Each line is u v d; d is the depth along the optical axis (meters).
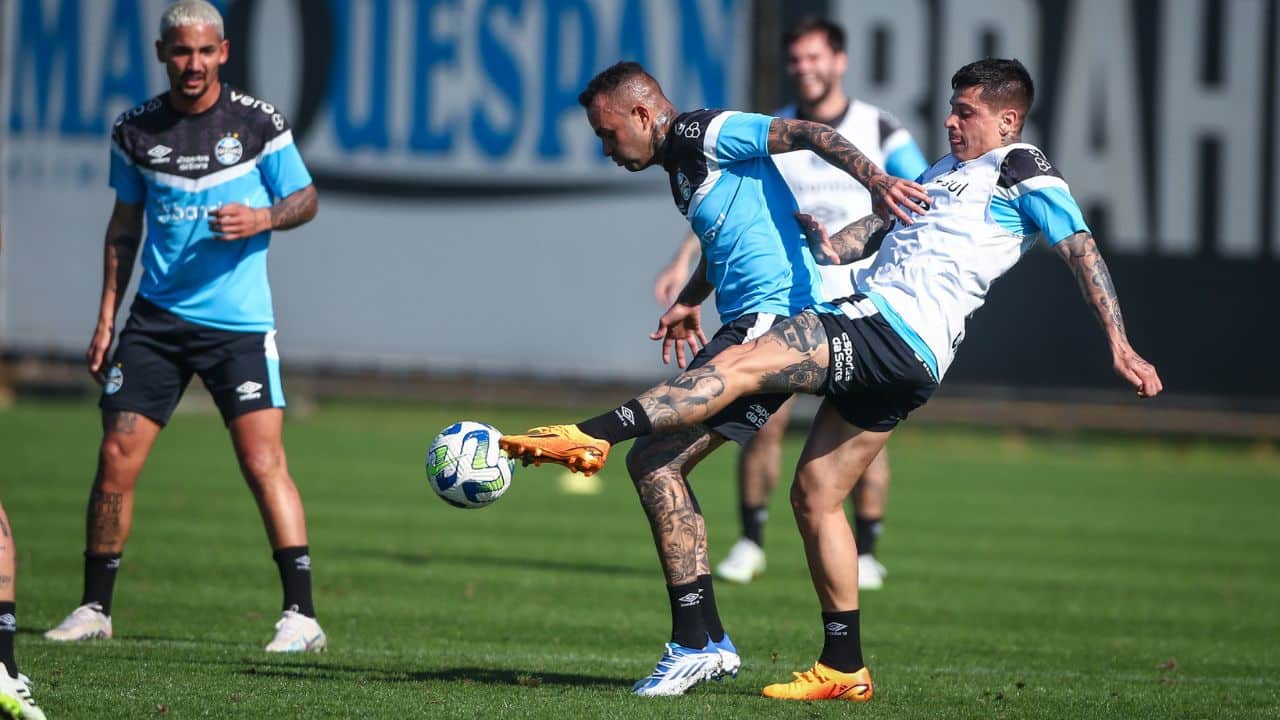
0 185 85.81
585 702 17.31
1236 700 19.83
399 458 62.94
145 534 37.00
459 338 83.75
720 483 61.59
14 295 86.00
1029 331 81.06
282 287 84.62
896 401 18.11
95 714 15.92
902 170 30.17
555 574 32.84
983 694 19.20
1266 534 46.81
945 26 78.88
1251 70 79.88
